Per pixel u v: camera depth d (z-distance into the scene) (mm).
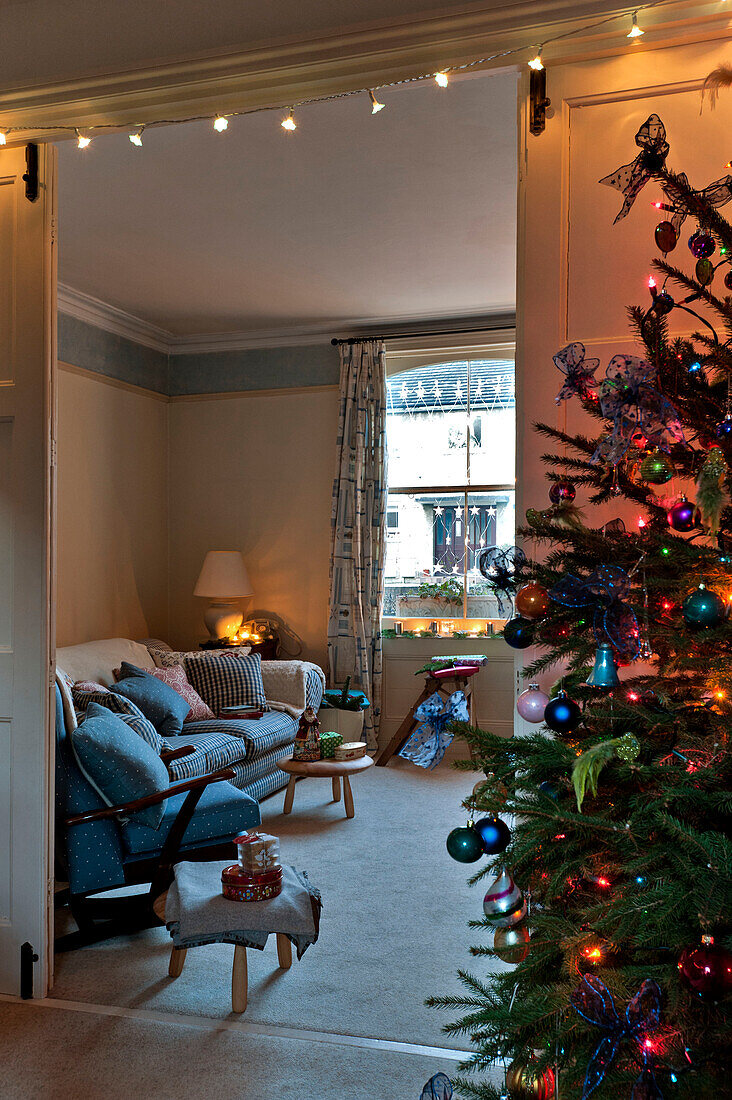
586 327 2256
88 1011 2732
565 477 1741
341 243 5090
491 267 5531
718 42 2180
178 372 7336
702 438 1520
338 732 6340
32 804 2824
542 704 1671
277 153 3928
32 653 2838
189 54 2639
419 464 7012
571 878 1479
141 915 3338
